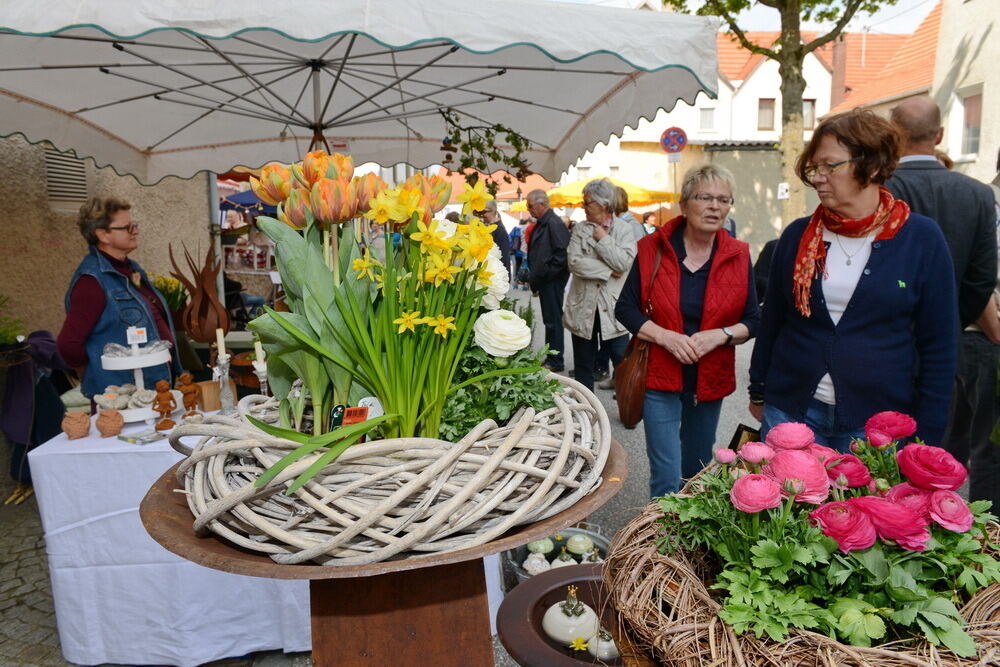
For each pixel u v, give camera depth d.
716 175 2.38
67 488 2.21
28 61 2.95
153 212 6.30
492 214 5.34
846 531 0.91
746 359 7.14
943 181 2.12
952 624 0.85
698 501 1.05
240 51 3.08
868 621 0.87
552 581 1.75
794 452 1.00
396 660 1.05
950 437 2.77
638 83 3.14
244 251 7.23
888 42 27.39
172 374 3.36
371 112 3.64
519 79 3.40
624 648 1.04
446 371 1.03
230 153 4.35
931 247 1.70
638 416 2.63
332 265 1.02
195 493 0.90
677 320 2.51
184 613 2.29
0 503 3.68
